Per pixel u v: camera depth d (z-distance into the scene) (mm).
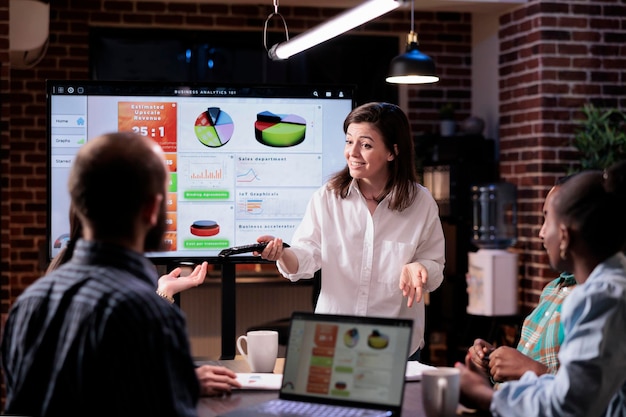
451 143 6879
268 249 3025
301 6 7238
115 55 7059
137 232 1786
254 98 3752
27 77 6938
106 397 1647
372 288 3232
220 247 3750
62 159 3689
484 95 7305
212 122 3734
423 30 7457
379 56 7469
